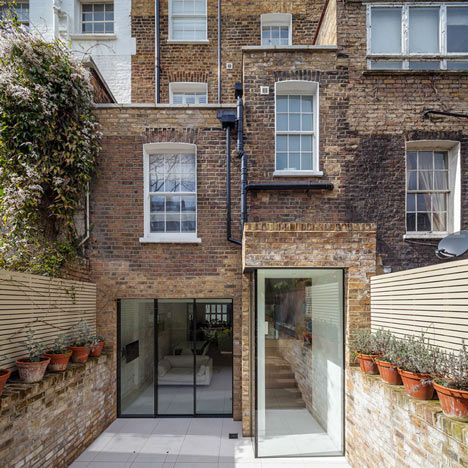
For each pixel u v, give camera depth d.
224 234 6.50
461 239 4.29
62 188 6.06
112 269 6.45
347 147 6.36
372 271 5.19
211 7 9.06
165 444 5.44
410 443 3.28
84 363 5.21
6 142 5.77
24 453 3.71
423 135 6.30
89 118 6.40
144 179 6.59
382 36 6.55
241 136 6.36
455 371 2.89
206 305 6.65
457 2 6.43
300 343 5.46
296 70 6.44
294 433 5.34
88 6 9.47
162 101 8.93
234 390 6.39
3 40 5.77
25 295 4.26
